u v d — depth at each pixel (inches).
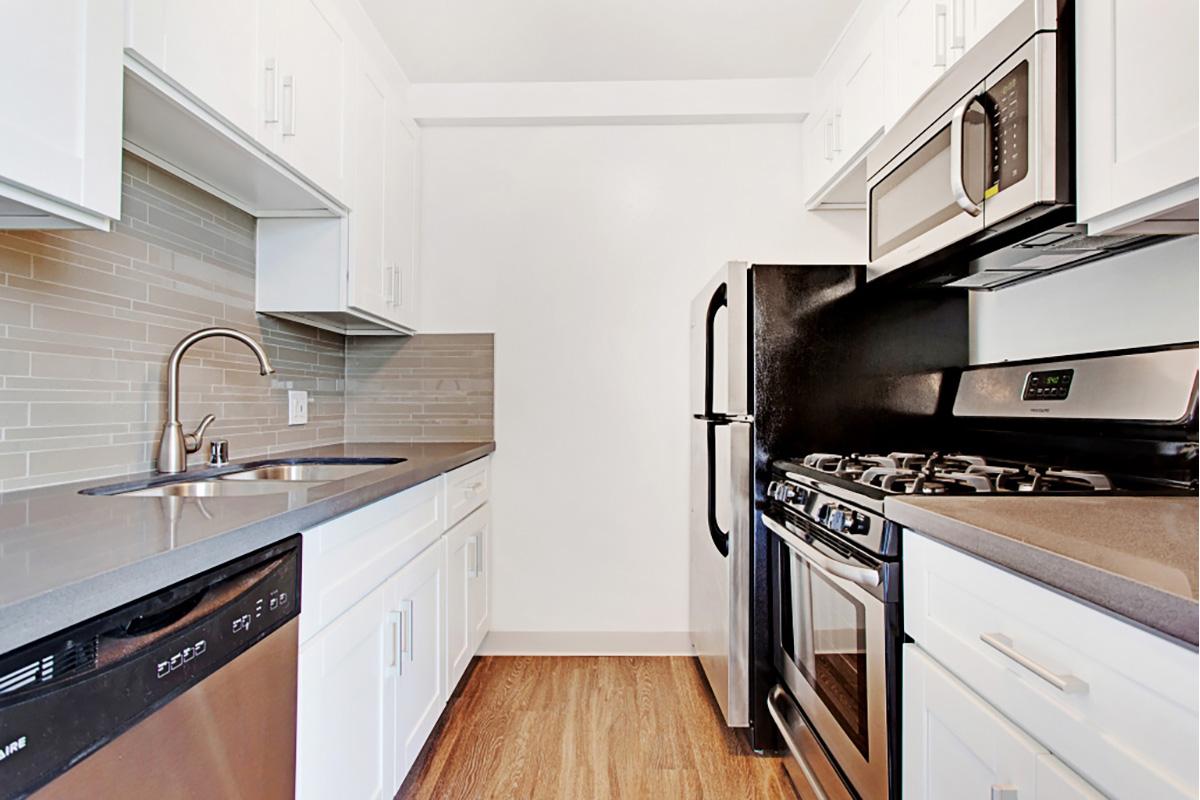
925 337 73.2
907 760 40.6
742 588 70.8
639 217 101.3
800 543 57.6
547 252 101.5
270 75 55.6
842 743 50.0
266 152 56.1
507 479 100.7
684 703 82.8
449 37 85.8
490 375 101.0
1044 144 42.5
